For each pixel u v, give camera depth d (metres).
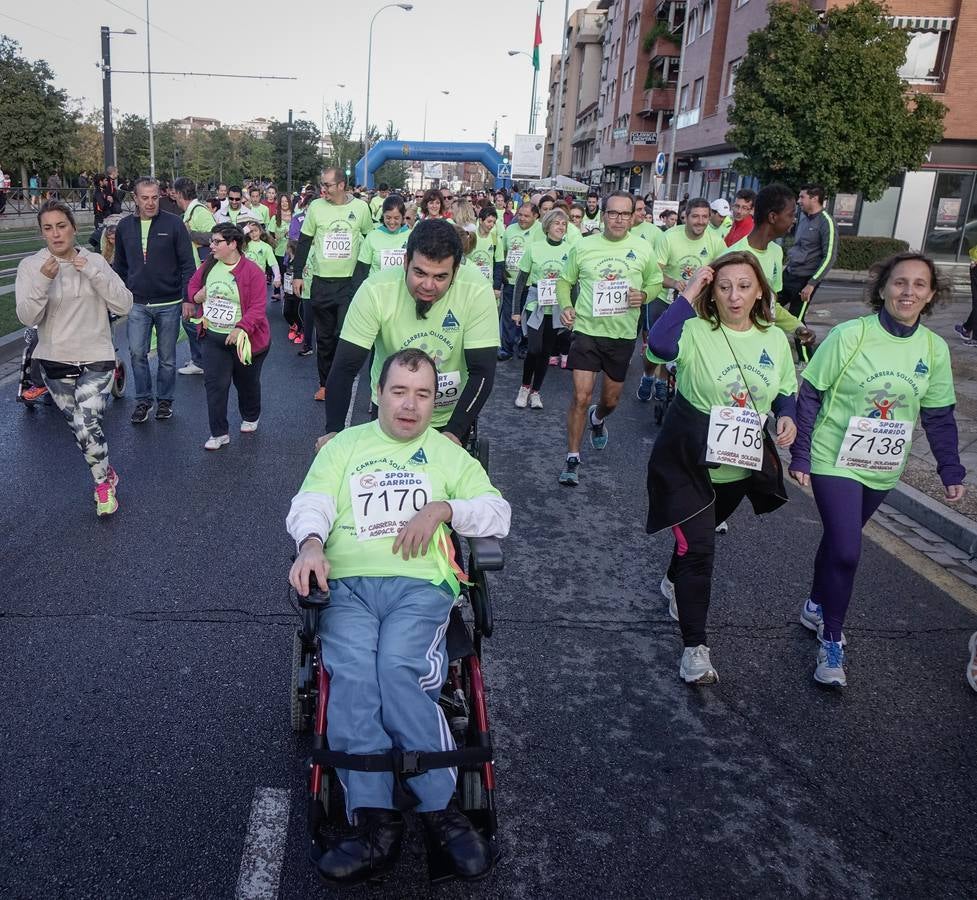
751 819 3.22
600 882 2.89
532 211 12.15
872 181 20.89
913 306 3.92
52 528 5.57
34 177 47.59
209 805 3.14
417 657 2.82
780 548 5.80
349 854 2.47
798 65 20.17
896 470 4.13
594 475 7.21
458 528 3.11
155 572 4.98
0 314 12.80
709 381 4.03
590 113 69.44
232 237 7.09
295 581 2.83
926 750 3.69
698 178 36.91
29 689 3.80
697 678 4.06
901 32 20.36
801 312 9.80
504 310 12.38
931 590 5.21
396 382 3.16
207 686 3.88
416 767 2.57
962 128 26.78
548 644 4.45
